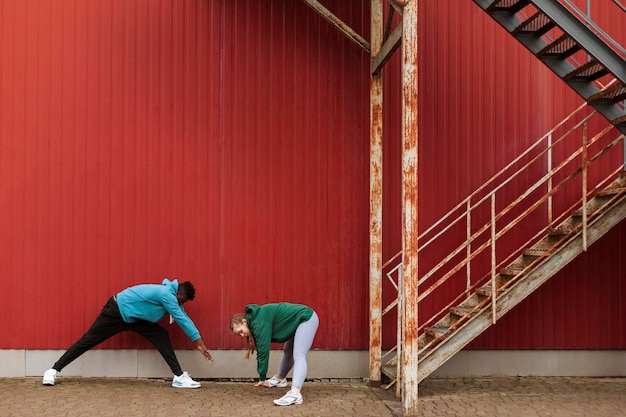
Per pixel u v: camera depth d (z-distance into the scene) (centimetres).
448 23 877
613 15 883
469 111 874
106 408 695
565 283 880
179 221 851
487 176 873
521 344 874
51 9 845
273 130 860
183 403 721
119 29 851
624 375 878
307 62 863
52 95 845
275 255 857
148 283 847
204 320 849
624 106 776
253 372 854
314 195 861
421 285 863
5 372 837
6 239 839
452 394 776
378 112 827
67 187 845
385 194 865
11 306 838
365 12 868
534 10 863
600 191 816
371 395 771
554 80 881
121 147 849
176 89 853
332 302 859
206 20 857
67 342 841
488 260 871
